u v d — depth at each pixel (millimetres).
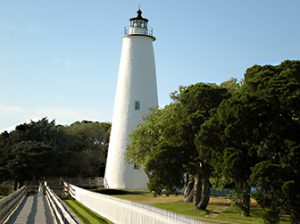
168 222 13078
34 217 22766
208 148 26219
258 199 22391
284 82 23828
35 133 63844
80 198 37469
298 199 20953
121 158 52188
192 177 37844
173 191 31578
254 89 25766
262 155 23359
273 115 23234
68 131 70875
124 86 53312
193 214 31359
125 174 51875
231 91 35812
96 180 58812
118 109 53375
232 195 30516
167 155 30219
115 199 21609
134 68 53281
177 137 30938
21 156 57219
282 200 21625
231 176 23797
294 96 22516
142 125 42969
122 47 55031
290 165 21297
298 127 23016
